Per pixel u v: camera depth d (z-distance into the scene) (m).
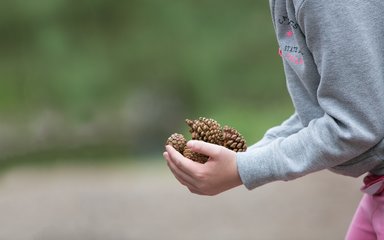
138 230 9.55
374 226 3.26
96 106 25.34
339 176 11.94
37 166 19.23
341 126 3.00
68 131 25.30
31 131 25.31
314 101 3.27
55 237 9.39
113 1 25.38
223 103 25.16
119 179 14.09
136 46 25.52
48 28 25.08
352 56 2.95
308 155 3.07
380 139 3.02
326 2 2.96
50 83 25.09
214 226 9.50
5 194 12.82
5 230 9.91
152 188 12.51
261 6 25.70
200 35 25.59
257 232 9.02
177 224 9.71
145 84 25.91
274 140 3.26
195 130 3.28
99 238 9.27
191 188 3.26
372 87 2.95
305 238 8.59
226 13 25.69
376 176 3.19
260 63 25.53
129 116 26.16
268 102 25.33
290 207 10.16
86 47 25.30
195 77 25.45
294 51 3.23
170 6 25.69
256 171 3.13
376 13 2.97
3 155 22.89
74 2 25.05
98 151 23.78
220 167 3.16
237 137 3.28
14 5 24.83
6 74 25.56
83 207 11.12
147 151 25.11
